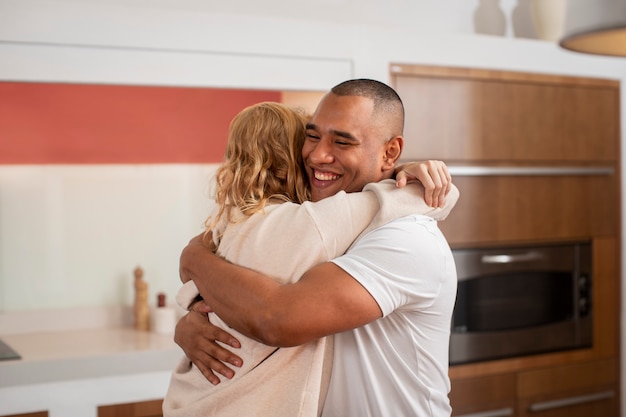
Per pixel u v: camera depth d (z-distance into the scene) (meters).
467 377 2.88
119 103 2.63
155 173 2.82
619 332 3.20
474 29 3.32
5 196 2.66
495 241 2.94
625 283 3.20
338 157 1.33
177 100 2.63
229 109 2.61
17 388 2.29
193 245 1.43
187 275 1.43
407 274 1.24
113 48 2.35
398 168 1.41
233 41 2.48
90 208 2.79
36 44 2.27
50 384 2.33
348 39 2.64
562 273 3.07
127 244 2.86
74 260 2.80
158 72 2.41
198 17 2.44
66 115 2.65
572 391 3.09
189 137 2.74
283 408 1.28
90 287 2.84
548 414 3.05
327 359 1.34
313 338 1.20
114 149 2.75
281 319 1.18
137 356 2.44
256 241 1.29
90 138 2.71
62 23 2.29
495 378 2.93
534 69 2.96
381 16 3.17
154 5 2.79
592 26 0.76
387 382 1.32
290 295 1.19
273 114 1.41
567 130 3.05
